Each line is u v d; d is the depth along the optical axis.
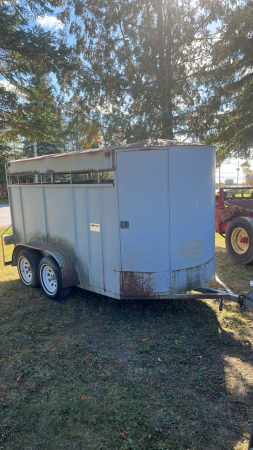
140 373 3.19
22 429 2.49
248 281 5.96
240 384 3.02
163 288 4.09
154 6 7.72
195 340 3.83
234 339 3.87
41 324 4.30
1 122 9.88
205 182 4.33
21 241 6.26
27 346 3.74
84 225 4.65
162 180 3.91
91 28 7.96
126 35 8.00
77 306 4.87
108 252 4.32
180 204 4.04
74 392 2.92
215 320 4.37
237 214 7.51
